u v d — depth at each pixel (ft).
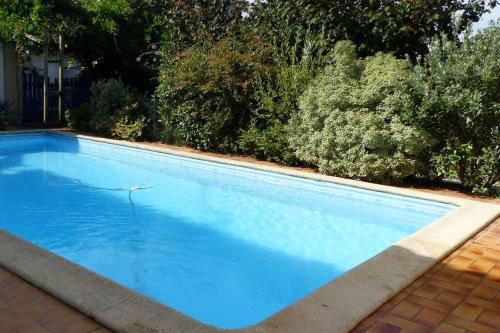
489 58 20.83
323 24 29.60
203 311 11.82
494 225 16.07
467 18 27.53
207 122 31.63
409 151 22.59
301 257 15.69
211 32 35.88
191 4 37.58
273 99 29.35
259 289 13.14
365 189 22.31
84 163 31.71
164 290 12.98
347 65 25.53
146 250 16.01
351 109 24.38
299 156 26.55
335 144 24.56
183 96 33.60
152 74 48.37
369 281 10.63
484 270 11.80
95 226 18.56
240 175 27.94
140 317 8.54
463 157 22.18
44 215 19.85
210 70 30.40
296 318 8.82
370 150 23.84
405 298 10.04
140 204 21.81
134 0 45.91
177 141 35.35
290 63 30.25
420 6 26.94
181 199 22.89
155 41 48.19
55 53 47.80
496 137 21.56
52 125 45.55
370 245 17.01
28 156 33.91
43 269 10.56
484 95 21.22
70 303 9.11
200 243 16.84
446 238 14.02
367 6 29.22
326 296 9.80
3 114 41.29
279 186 25.67
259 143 28.94
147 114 38.32
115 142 35.53
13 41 42.96
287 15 31.45
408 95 22.71
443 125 22.67
